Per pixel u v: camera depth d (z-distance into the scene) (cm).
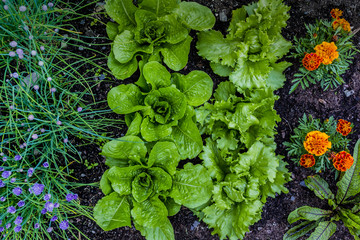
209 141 95
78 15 94
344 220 98
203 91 93
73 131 92
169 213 93
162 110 92
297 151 100
